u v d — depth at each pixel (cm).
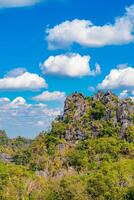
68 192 19788
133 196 19350
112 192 19788
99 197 19662
